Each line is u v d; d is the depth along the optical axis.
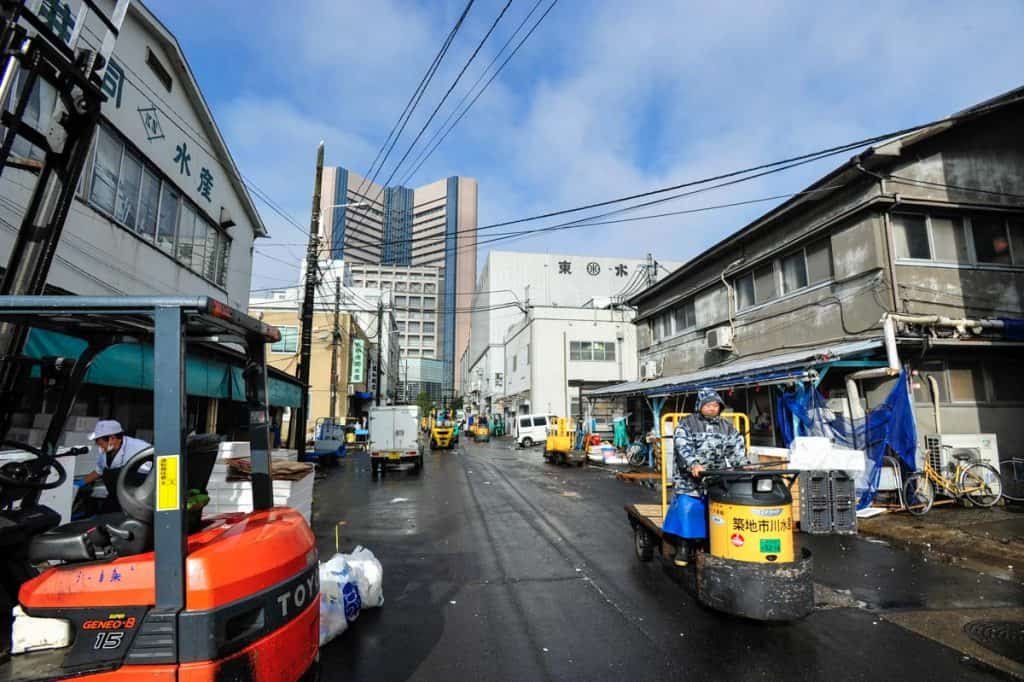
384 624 4.87
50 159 3.75
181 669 2.31
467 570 6.57
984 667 3.93
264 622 2.60
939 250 11.30
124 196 10.92
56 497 4.67
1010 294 11.39
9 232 7.79
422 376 98.44
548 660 4.12
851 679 3.77
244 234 17.89
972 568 6.40
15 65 3.60
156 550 2.41
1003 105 10.74
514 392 49.94
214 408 15.02
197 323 3.04
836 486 8.41
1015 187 11.73
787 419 11.43
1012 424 10.93
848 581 5.95
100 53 4.10
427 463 23.84
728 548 4.66
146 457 2.75
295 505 7.14
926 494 9.48
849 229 11.76
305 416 17.47
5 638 2.75
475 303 80.81
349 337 40.00
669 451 13.15
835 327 12.16
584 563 6.81
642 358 23.03
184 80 13.00
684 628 4.69
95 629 2.38
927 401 10.60
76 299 2.64
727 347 15.98
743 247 15.66
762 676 3.82
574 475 18.12
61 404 3.47
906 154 11.20
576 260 64.06
